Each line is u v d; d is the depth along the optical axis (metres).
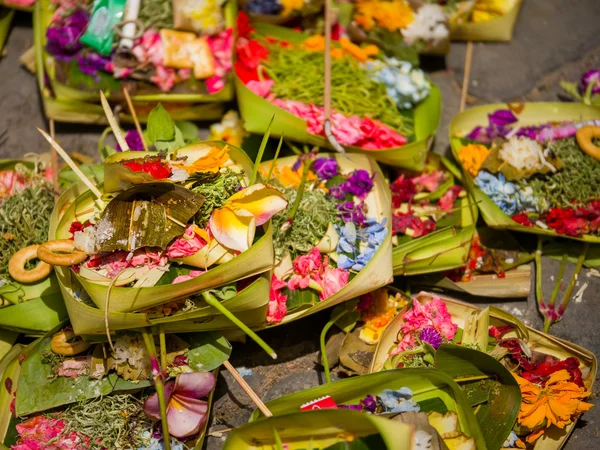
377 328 1.53
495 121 1.85
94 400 1.35
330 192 1.55
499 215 1.63
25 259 1.41
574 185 1.67
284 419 1.17
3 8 2.01
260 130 1.67
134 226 1.23
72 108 1.80
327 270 1.45
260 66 1.82
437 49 1.98
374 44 1.99
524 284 1.65
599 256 1.70
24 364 1.36
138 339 1.33
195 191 1.29
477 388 1.38
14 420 1.36
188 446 1.33
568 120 1.86
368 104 1.77
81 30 1.76
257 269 1.27
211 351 1.36
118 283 1.24
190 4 1.81
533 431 1.39
